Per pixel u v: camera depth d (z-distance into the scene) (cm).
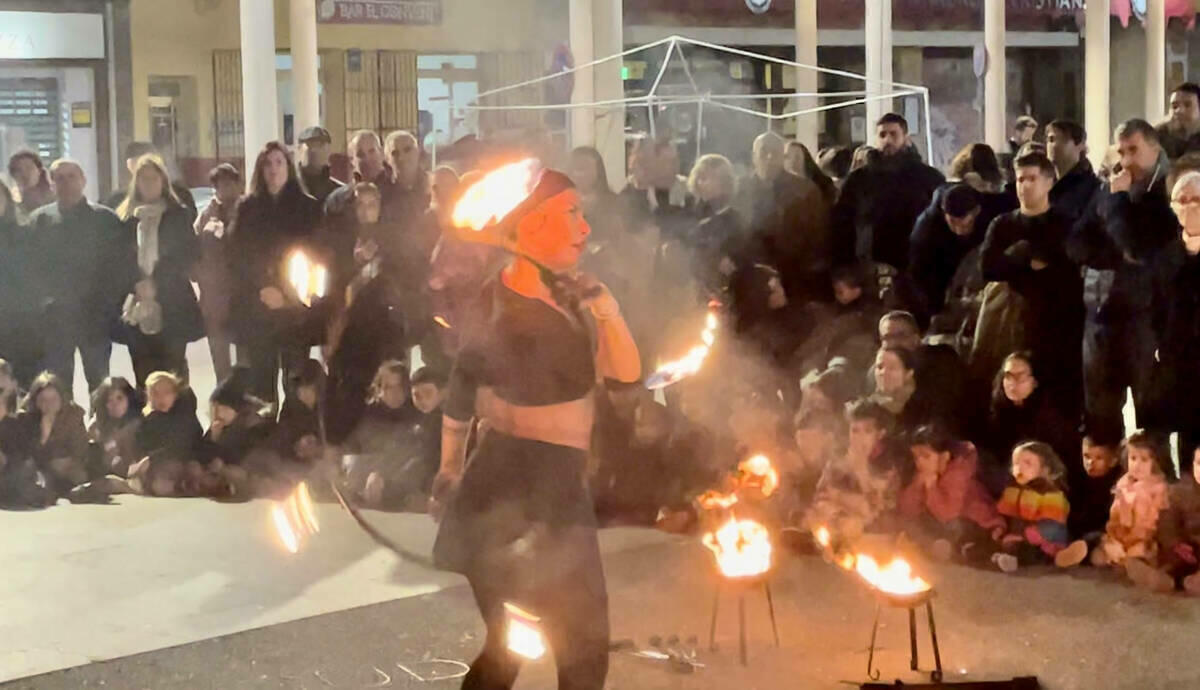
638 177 732
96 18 1460
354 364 712
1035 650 484
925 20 2003
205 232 789
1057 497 567
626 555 600
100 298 788
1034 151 590
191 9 1526
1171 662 471
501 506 378
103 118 1478
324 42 1560
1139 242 584
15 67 1424
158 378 739
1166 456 558
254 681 473
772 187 708
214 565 600
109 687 472
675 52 1716
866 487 584
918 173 720
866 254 718
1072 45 2120
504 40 1623
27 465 716
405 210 721
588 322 387
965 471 577
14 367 784
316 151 784
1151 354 596
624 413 654
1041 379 593
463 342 390
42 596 566
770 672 468
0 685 474
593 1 1270
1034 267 589
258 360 760
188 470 725
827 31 1867
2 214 775
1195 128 717
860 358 670
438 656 490
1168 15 2020
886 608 525
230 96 1549
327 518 670
